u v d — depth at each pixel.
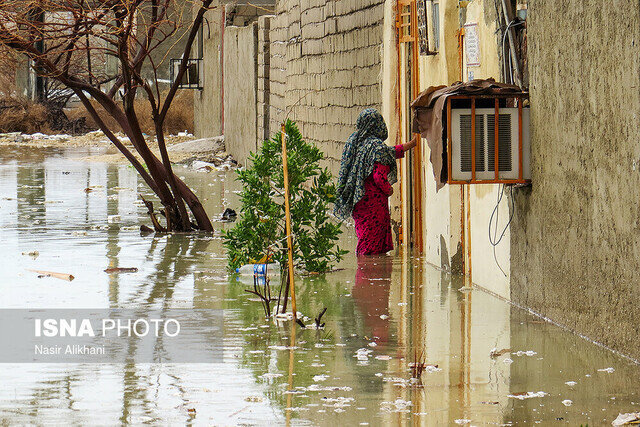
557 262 14.45
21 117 76.75
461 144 15.34
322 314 14.83
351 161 21.72
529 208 15.42
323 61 30.58
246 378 11.96
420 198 22.02
